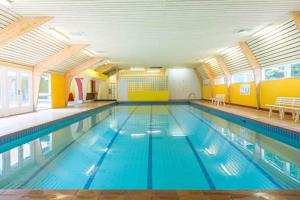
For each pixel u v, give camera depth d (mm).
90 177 4023
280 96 9711
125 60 16438
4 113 9164
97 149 5906
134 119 11133
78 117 10789
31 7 5859
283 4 5871
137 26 7684
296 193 2672
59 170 4414
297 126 6484
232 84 15078
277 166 4621
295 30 7527
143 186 3654
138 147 6070
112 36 9008
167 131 8211
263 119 7992
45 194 2682
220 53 13602
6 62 9070
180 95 22734
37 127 7250
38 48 9328
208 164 4707
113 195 2641
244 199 2529
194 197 2580
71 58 12203
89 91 20953
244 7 6062
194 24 7574
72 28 7809
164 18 6906
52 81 13266
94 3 5637
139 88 22234
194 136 7363
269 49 9547
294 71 8922
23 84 10445
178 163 4773
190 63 18656
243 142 6602
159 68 21875
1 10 5953
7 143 5863
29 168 4527
